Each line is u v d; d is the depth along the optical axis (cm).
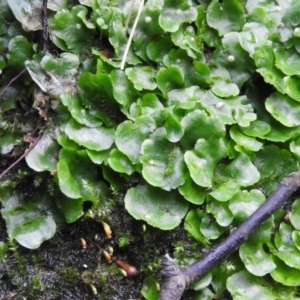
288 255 16
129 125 16
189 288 16
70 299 16
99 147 16
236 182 16
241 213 16
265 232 16
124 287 16
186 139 16
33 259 16
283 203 16
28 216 16
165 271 15
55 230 16
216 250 16
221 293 16
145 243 16
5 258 16
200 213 16
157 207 16
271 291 16
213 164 16
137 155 16
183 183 16
